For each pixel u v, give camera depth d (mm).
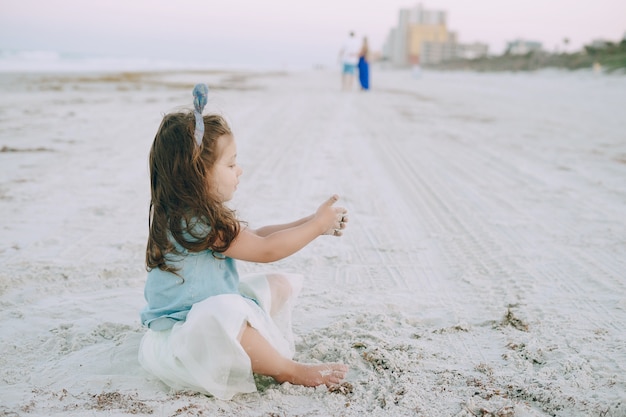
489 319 3273
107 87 20703
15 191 6016
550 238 4805
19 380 2578
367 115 13820
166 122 2463
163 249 2480
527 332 3100
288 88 23875
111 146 8656
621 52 51125
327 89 24266
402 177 7117
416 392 2490
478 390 2508
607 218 5375
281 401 2447
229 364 2389
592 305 3471
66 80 24266
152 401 2395
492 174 7320
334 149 8945
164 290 2535
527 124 12734
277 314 2836
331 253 4449
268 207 5641
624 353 2838
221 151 2445
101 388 2508
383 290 3744
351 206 5789
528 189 6523
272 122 11859
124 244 4492
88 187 6270
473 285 3812
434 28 177250
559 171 7535
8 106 13297
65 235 4703
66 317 3242
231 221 2484
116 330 3086
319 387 2541
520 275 3975
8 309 3332
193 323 2355
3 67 38125
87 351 2838
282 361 2533
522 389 2510
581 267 4125
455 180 6973
